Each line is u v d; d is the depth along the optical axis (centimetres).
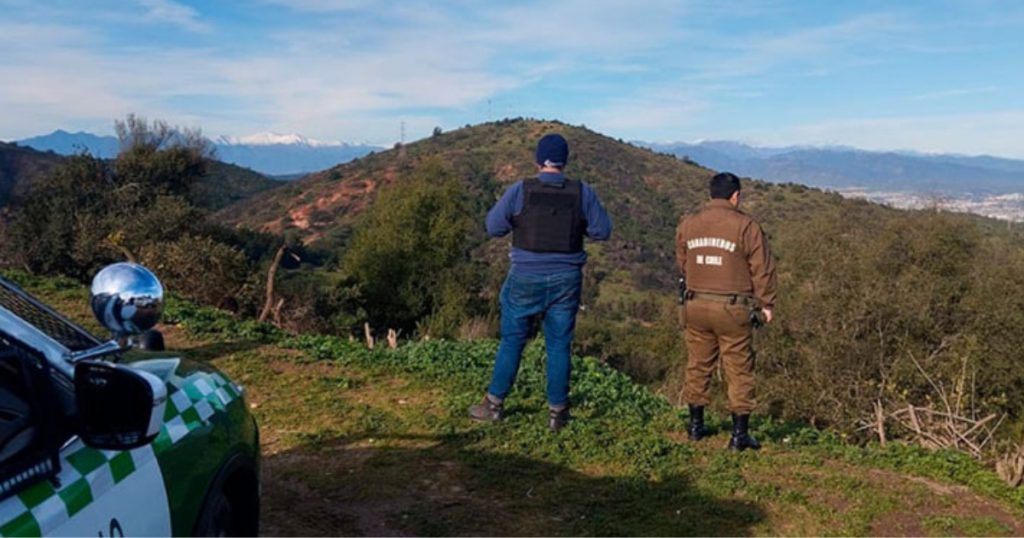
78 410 234
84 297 1155
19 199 3195
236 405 359
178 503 284
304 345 931
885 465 639
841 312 2323
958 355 2162
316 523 478
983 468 641
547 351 650
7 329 249
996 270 2420
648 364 2986
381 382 797
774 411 2283
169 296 1122
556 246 615
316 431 642
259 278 1961
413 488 537
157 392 234
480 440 629
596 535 482
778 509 539
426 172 4088
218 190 7150
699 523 508
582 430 655
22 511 210
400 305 3884
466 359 893
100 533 235
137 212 2845
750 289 628
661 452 627
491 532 480
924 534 516
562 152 615
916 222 2498
